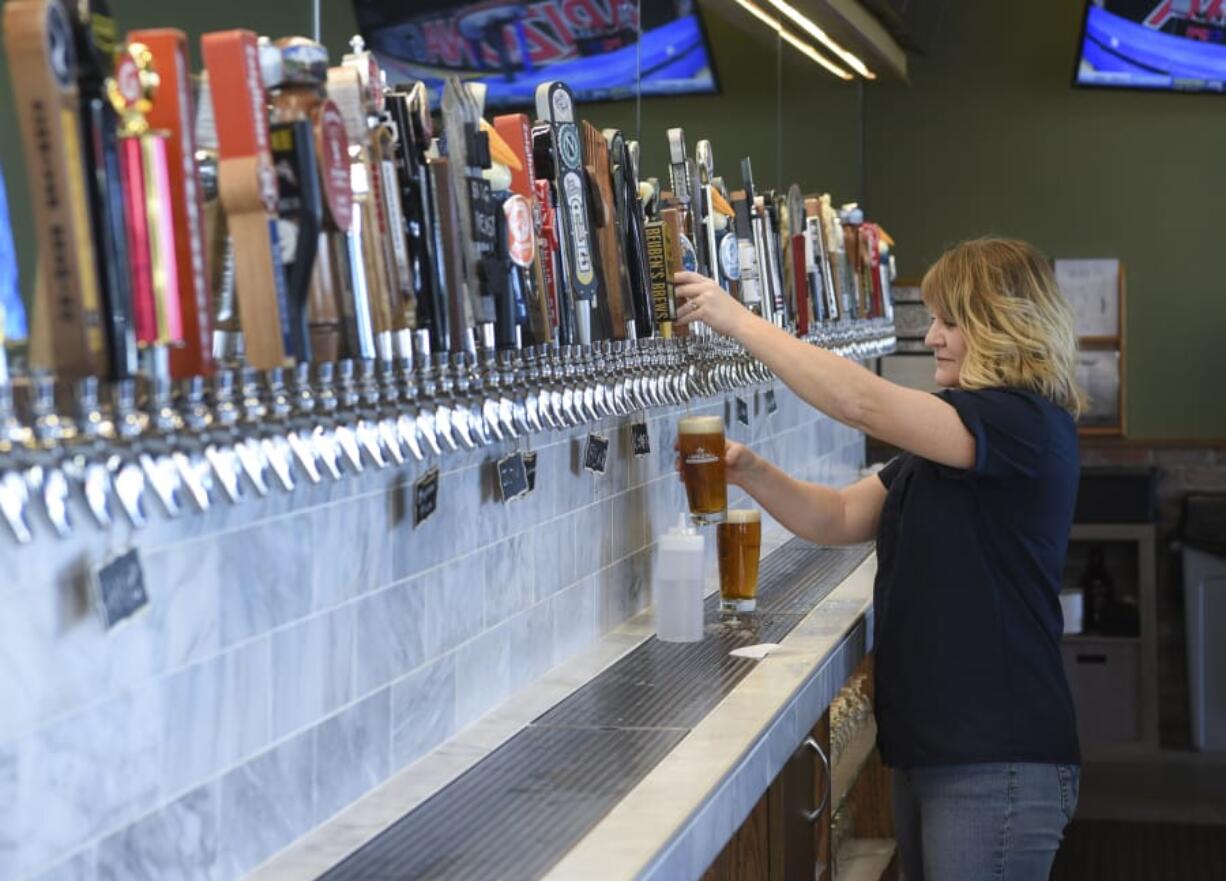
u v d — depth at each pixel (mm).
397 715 2326
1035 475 3002
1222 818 6172
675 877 1998
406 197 2057
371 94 1980
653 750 2412
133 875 1688
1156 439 7227
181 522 1771
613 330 2928
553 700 2775
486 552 2678
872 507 3580
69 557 1573
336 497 2135
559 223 2674
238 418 1709
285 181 1758
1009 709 3014
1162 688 7191
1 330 1374
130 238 1523
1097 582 7070
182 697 1777
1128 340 7328
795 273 4387
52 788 1552
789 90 5402
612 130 3051
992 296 3105
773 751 2625
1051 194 7383
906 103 7480
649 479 3729
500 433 2398
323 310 1841
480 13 2619
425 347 2092
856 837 4629
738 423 4629
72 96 1441
